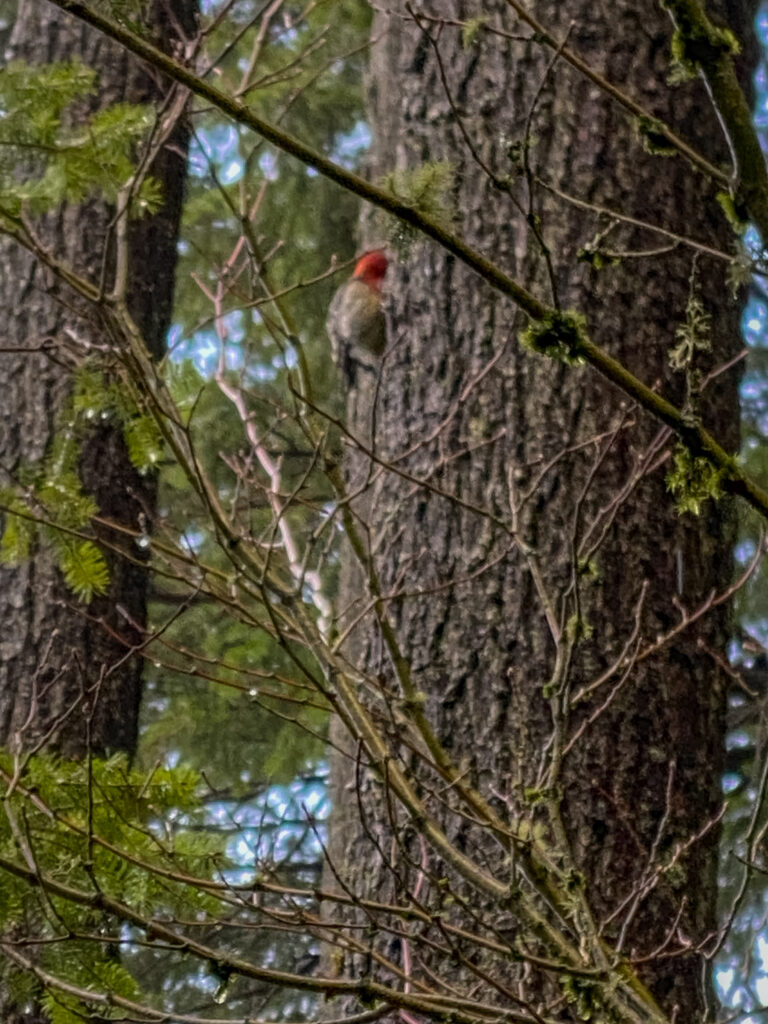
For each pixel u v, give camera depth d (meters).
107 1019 4.64
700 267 7.98
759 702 7.73
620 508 7.49
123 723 9.98
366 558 5.80
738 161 4.18
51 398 10.19
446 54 8.23
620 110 8.02
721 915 12.13
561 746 5.53
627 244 7.87
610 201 7.91
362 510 8.07
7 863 4.53
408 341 7.97
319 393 14.42
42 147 5.29
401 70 8.39
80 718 9.52
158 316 11.19
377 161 8.66
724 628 7.71
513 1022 4.79
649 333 7.78
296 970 13.38
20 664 9.73
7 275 10.62
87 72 5.41
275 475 6.44
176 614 5.84
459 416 7.72
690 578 7.54
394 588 6.78
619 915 6.91
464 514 7.56
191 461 5.41
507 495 7.54
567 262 7.82
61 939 4.58
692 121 8.16
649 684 7.30
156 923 4.59
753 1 8.94
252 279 6.16
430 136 8.15
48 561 9.84
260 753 14.37
